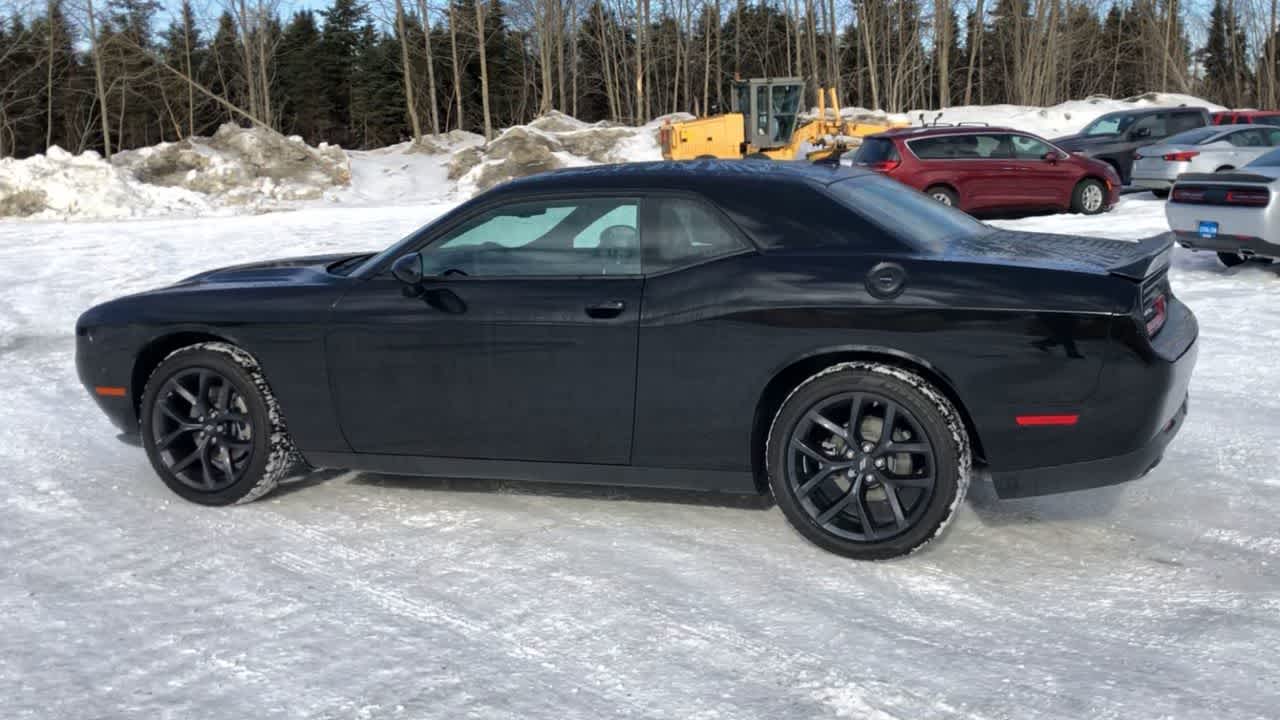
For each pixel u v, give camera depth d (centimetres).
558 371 397
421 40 6562
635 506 439
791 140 2525
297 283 446
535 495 457
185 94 6269
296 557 392
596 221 402
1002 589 349
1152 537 388
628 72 6669
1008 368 350
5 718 278
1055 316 345
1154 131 2086
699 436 388
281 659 309
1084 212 1661
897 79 5794
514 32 6488
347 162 3356
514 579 366
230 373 438
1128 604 334
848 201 392
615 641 317
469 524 423
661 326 383
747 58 6900
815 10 5528
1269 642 305
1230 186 954
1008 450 358
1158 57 5806
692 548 391
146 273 1226
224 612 343
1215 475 452
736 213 388
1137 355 342
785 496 379
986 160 1628
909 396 356
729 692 285
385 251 442
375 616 338
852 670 296
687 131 2519
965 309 351
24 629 333
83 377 473
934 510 360
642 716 274
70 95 6088
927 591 348
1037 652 304
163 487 479
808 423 371
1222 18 6500
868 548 370
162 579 372
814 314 366
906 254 370
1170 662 296
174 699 287
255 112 4978
